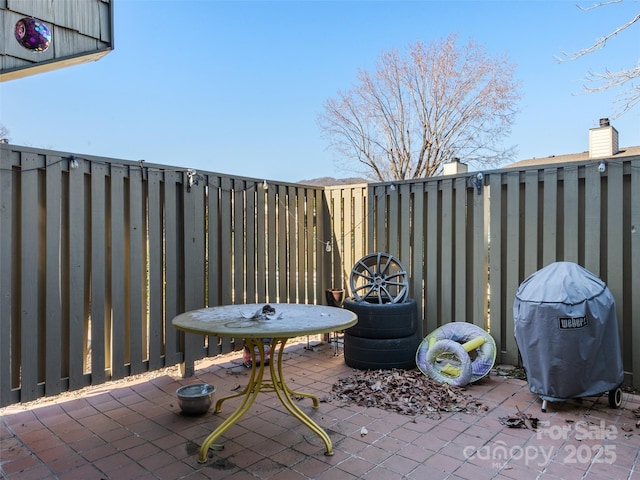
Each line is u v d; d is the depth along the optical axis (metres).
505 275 4.19
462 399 3.29
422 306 4.75
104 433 2.74
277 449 2.50
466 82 15.55
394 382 3.64
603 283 3.18
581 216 3.77
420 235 4.72
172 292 3.89
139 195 3.67
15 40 3.00
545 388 3.04
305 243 5.32
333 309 3.11
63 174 3.25
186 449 2.50
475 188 4.31
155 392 3.55
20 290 3.01
